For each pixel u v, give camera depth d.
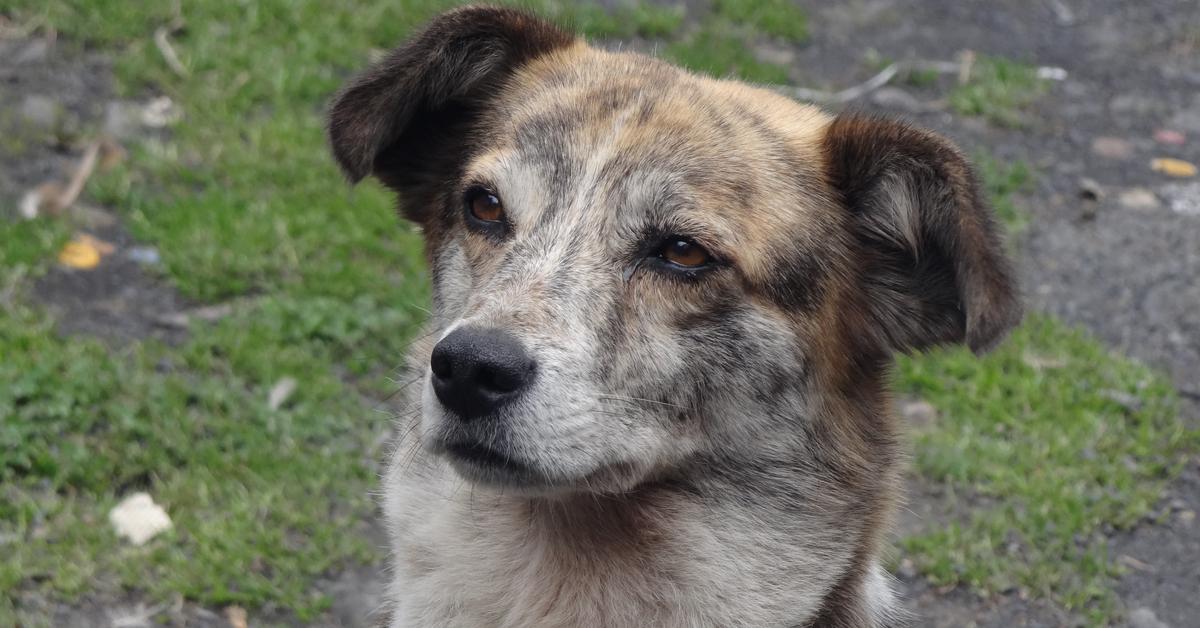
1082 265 8.82
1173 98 10.83
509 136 4.52
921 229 4.40
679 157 4.27
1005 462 7.08
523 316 4.03
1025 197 9.48
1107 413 7.48
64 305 7.47
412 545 4.61
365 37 10.20
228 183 8.62
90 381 6.75
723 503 4.41
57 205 8.19
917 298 4.56
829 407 4.48
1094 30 11.71
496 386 3.93
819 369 4.44
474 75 4.86
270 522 6.34
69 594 5.78
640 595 4.46
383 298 7.81
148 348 7.17
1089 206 9.38
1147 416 7.39
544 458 3.99
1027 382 7.57
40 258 7.73
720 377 4.28
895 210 4.45
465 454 4.06
